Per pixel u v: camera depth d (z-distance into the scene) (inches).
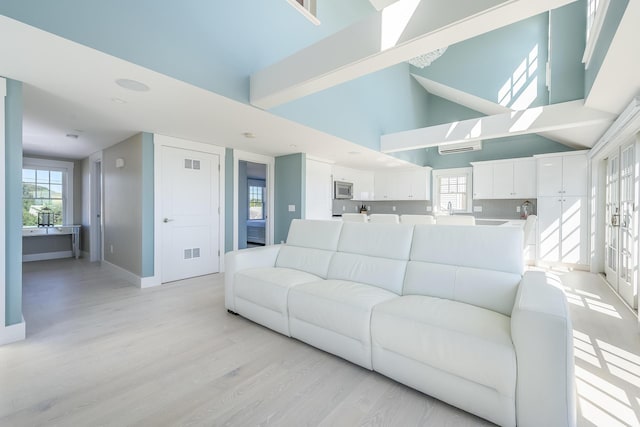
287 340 90.6
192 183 168.9
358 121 181.6
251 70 112.1
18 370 73.0
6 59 76.9
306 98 139.9
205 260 176.1
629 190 127.7
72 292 139.6
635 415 57.8
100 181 210.7
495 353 53.2
